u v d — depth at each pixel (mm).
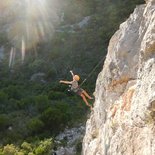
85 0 62562
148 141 8594
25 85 43969
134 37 13469
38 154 23766
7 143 26812
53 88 40938
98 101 16609
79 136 26516
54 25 58562
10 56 53750
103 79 16156
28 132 28375
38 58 51188
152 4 12828
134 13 14461
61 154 24312
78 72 44500
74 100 35500
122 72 13375
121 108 12062
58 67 46969
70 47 50625
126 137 10469
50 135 27656
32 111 33625
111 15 54031
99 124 16031
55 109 29703
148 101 8031
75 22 58188
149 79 8961
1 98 36656
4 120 29703
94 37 51156
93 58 46750
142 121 8922
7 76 47844
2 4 67688
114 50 14672
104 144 13273
